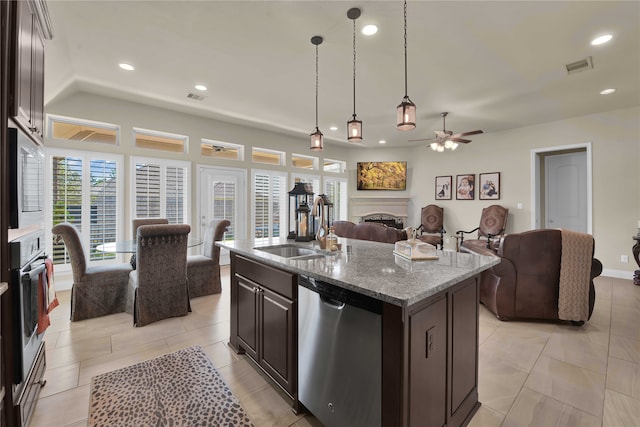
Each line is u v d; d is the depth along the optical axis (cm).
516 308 290
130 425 155
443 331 139
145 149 457
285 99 429
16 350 141
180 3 225
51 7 228
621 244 456
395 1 221
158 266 293
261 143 601
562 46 283
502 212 566
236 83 374
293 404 170
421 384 124
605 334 263
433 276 139
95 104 414
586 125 490
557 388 187
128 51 296
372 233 427
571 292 276
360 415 129
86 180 406
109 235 424
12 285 140
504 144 589
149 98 427
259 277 203
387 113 493
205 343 249
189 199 500
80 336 260
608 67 325
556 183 573
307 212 259
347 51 294
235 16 241
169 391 184
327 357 146
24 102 152
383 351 119
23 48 151
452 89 387
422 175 726
